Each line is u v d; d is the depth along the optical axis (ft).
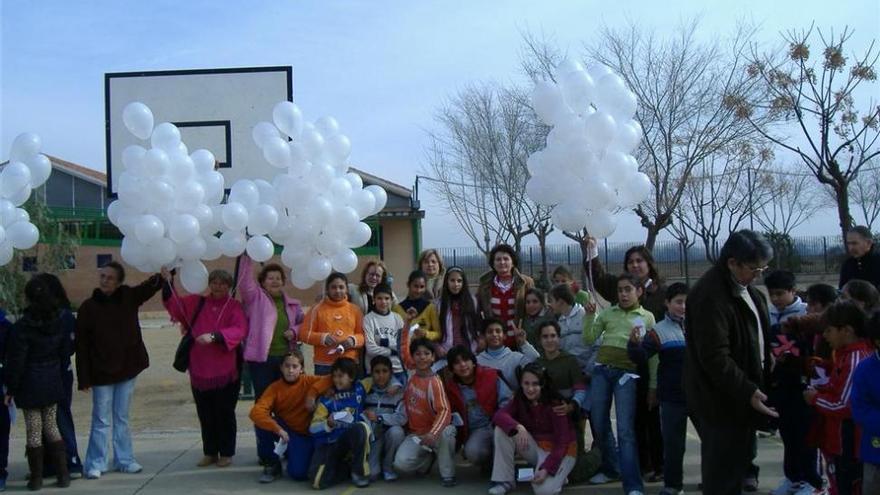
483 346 21.03
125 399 21.48
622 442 18.12
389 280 23.67
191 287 20.99
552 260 97.25
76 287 88.28
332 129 22.20
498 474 18.61
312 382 20.36
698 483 18.95
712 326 13.44
